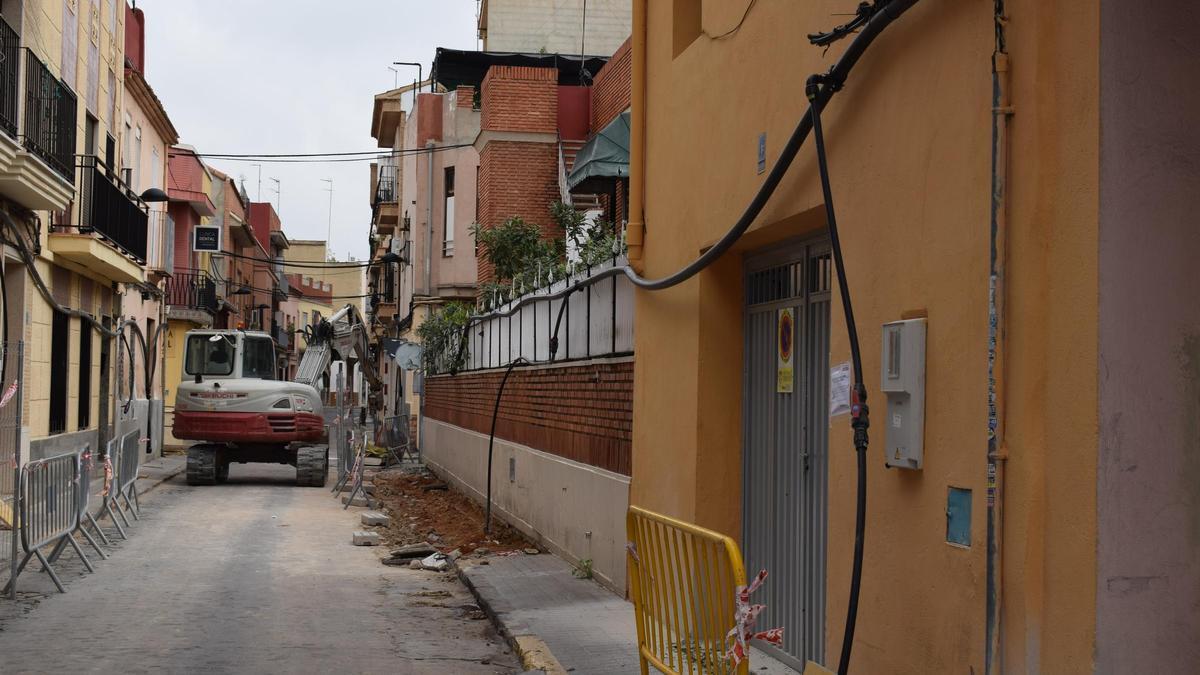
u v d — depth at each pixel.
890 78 5.46
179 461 31.34
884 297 5.47
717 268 8.21
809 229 7.02
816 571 6.90
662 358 9.05
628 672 7.31
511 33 35.66
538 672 7.34
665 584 5.79
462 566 12.19
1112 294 4.01
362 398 45.66
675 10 8.99
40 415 19.11
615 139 18.97
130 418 26.97
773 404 7.68
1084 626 4.00
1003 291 4.44
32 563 12.38
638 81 9.73
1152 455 4.03
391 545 14.87
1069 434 4.11
